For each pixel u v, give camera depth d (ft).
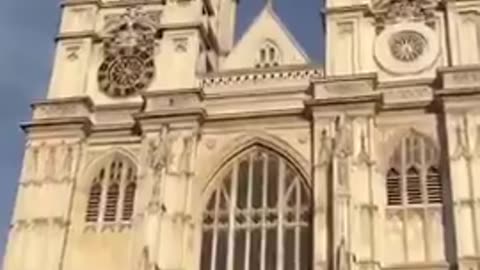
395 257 179.22
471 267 169.78
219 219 192.13
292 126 196.95
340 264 169.58
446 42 200.64
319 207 182.29
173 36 216.13
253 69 206.39
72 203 198.59
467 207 176.24
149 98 204.44
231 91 204.33
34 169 202.49
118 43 219.41
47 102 209.87
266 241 187.62
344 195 178.09
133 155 202.69
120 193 199.72
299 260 183.62
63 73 217.56
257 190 193.98
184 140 197.47
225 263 187.11
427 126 191.31
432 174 187.11
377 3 209.97
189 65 211.00
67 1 229.04
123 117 207.41
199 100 202.90
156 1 223.71
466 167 180.65
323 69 203.72
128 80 214.07
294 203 189.98
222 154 197.57
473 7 202.28
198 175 195.93
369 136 188.96
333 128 191.42
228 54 229.04
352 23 207.21
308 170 191.31
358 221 179.22
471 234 173.17
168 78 210.18
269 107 200.44
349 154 184.34
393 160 190.80
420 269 176.35
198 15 218.18
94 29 223.30
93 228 196.44
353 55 202.69
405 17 206.08
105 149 204.74
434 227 180.65
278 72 205.36
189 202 190.49
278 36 223.30
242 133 199.00
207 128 201.16
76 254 193.77
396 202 185.68
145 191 191.52
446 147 186.70
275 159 196.13
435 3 205.87
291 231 187.32
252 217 190.90
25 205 197.98
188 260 185.16
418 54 201.16
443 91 189.06
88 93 214.48
